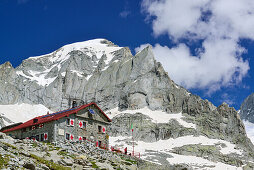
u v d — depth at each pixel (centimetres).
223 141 19075
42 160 4972
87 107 8256
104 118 8600
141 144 18488
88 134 8081
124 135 19475
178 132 19625
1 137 5681
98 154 6850
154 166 8219
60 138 7400
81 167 5372
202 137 19362
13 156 4503
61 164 5234
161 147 18112
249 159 16975
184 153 17100
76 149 6619
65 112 8125
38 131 7631
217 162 16338
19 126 8344
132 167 6869
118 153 7712
